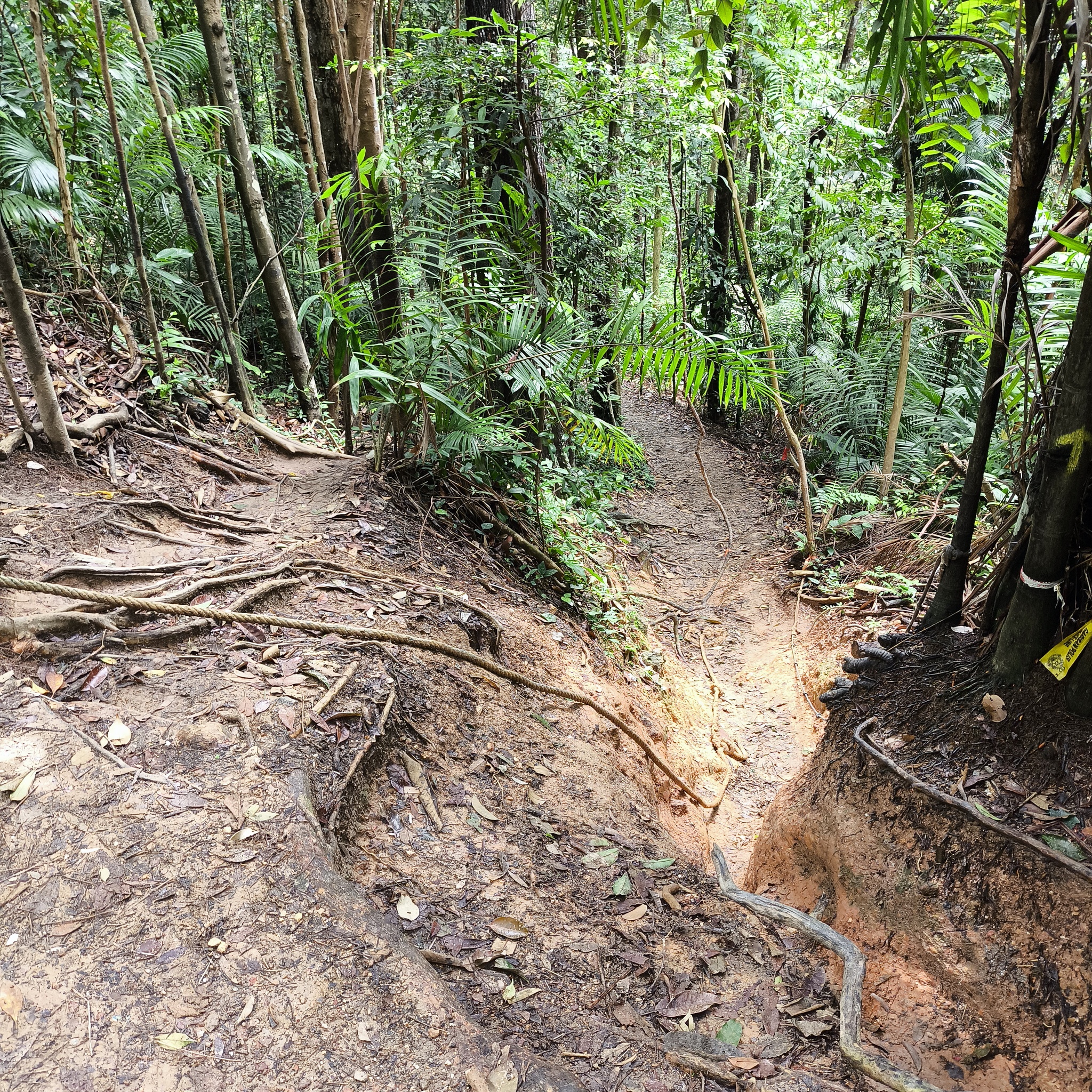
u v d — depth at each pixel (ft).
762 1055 7.61
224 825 7.87
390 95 21.59
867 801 10.18
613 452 20.06
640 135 26.71
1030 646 9.61
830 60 24.54
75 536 12.41
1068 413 8.60
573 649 16.74
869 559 22.88
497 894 8.94
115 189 20.20
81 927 6.79
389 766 9.95
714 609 24.93
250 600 11.65
